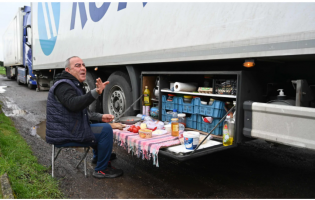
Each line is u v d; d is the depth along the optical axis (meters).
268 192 2.51
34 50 8.14
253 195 2.45
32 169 2.86
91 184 2.68
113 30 4.19
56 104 2.54
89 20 4.84
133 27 3.73
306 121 2.08
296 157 3.51
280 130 2.26
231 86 2.78
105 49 4.44
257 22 2.22
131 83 4.05
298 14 1.96
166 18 3.15
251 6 2.25
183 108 3.35
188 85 3.36
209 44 2.64
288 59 2.45
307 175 2.91
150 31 3.42
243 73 2.56
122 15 3.95
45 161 3.28
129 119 3.70
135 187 2.62
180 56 2.99
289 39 2.02
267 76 2.86
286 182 2.74
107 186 2.64
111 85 4.68
